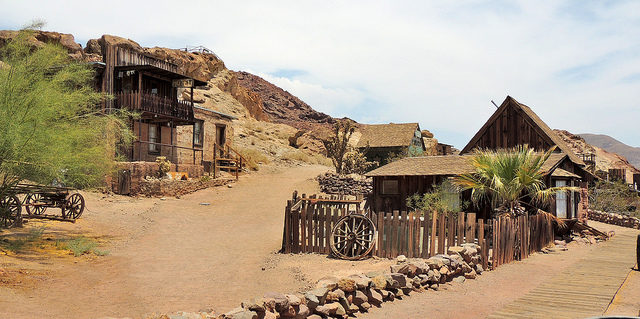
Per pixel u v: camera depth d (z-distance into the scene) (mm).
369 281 9383
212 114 40531
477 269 12875
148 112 30781
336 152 43250
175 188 29891
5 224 17438
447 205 21141
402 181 23219
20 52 16734
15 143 14734
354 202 17812
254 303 7098
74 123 17844
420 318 8516
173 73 33094
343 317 8438
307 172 44969
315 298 8039
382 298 9562
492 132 26688
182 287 11578
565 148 24891
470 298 10109
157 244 17938
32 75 16344
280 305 7438
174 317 6559
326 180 36750
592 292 10289
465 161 23047
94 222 20844
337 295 8562
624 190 43656
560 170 22031
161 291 11078
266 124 69750
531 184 18172
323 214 16281
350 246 15445
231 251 17078
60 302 9344
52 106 15945
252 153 47719
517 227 15688
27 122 15328
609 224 33438
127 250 16469
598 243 21234
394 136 57062
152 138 33469
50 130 15977
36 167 15820
